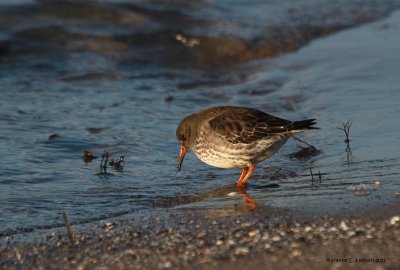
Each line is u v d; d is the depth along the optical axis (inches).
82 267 371.2
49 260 384.8
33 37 871.7
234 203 463.5
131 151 593.6
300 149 583.5
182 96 740.0
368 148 564.1
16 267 378.3
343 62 808.9
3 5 914.7
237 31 916.6
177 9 954.1
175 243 391.9
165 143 612.7
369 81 740.7
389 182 474.6
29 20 896.9
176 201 483.8
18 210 470.9
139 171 551.5
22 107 690.8
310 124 502.6
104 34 893.8
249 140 498.6
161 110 697.6
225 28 924.0
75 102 714.8
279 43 896.3
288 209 435.2
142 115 681.6
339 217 411.5
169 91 764.6
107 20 917.2
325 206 434.0
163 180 532.4
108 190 510.0
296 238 382.3
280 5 1018.7
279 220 415.2
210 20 941.2
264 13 983.6
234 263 356.5
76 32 889.5
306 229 395.5
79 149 596.1
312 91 730.8
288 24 947.3
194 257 369.1
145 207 474.3
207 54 880.9
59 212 466.9
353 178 494.3
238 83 795.4
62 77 794.8
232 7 994.1
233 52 880.9
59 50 856.9
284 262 352.2
